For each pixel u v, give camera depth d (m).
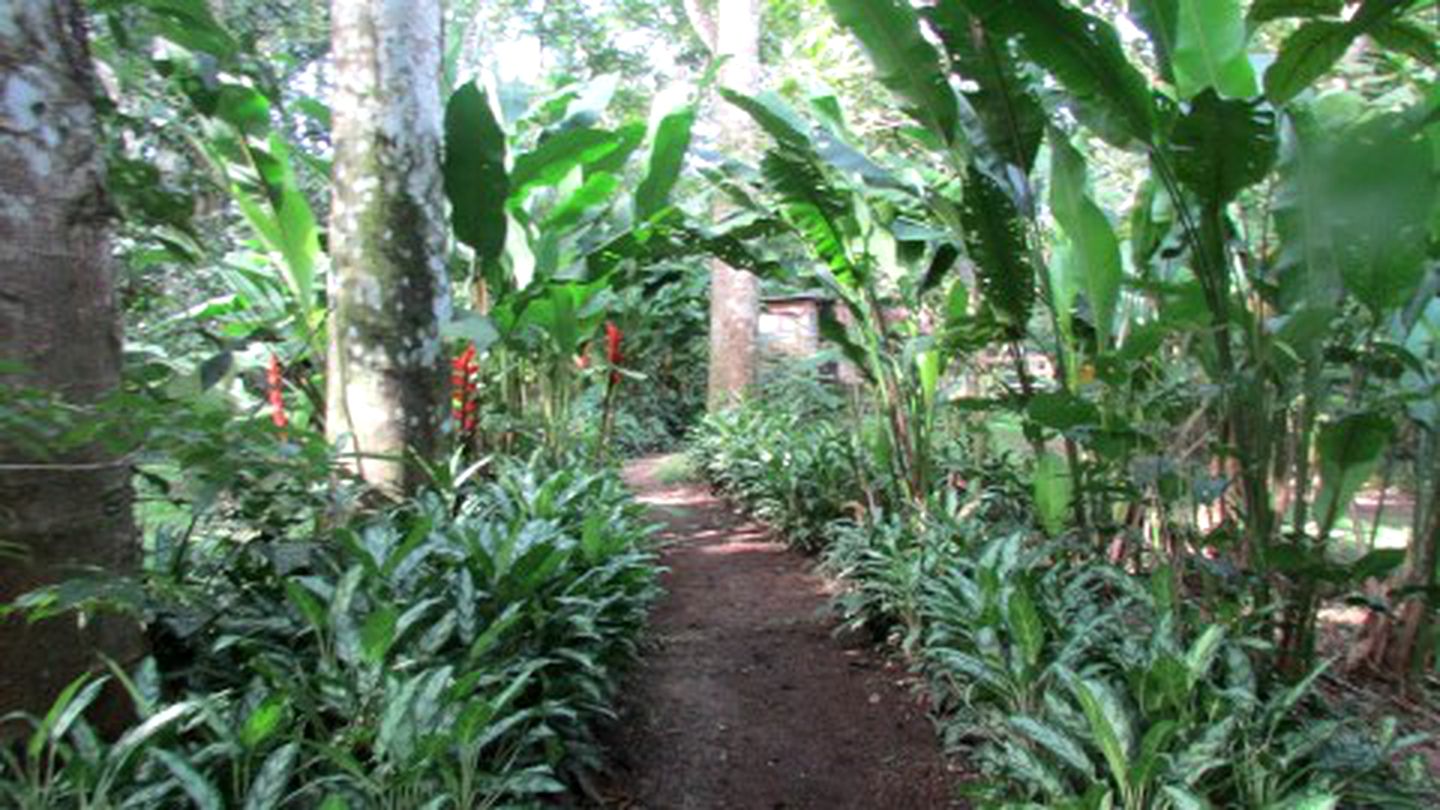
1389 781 2.54
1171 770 2.29
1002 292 3.92
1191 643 2.97
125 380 2.53
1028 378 4.11
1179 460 3.08
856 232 5.11
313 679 2.41
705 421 9.52
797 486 6.55
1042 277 3.81
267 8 7.60
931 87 3.82
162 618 2.69
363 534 3.23
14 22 2.08
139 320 5.09
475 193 4.57
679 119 5.29
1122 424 3.30
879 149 7.93
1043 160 6.18
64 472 2.13
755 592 5.55
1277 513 3.49
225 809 2.04
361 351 4.10
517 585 3.06
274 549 2.92
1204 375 3.81
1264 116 2.70
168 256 4.37
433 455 4.23
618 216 6.22
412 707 2.26
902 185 4.52
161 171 3.68
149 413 1.92
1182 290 3.46
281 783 2.00
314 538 3.20
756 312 10.30
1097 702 2.31
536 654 3.04
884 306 5.93
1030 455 5.99
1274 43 5.52
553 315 5.76
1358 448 3.00
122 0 3.39
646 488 9.46
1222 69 3.33
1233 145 2.80
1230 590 3.31
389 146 4.11
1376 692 3.80
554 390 6.64
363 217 4.09
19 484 2.06
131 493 2.35
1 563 2.06
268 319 5.11
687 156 6.03
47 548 2.11
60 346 2.13
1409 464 4.67
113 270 2.32
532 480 4.71
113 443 1.92
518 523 3.18
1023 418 4.05
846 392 7.85
